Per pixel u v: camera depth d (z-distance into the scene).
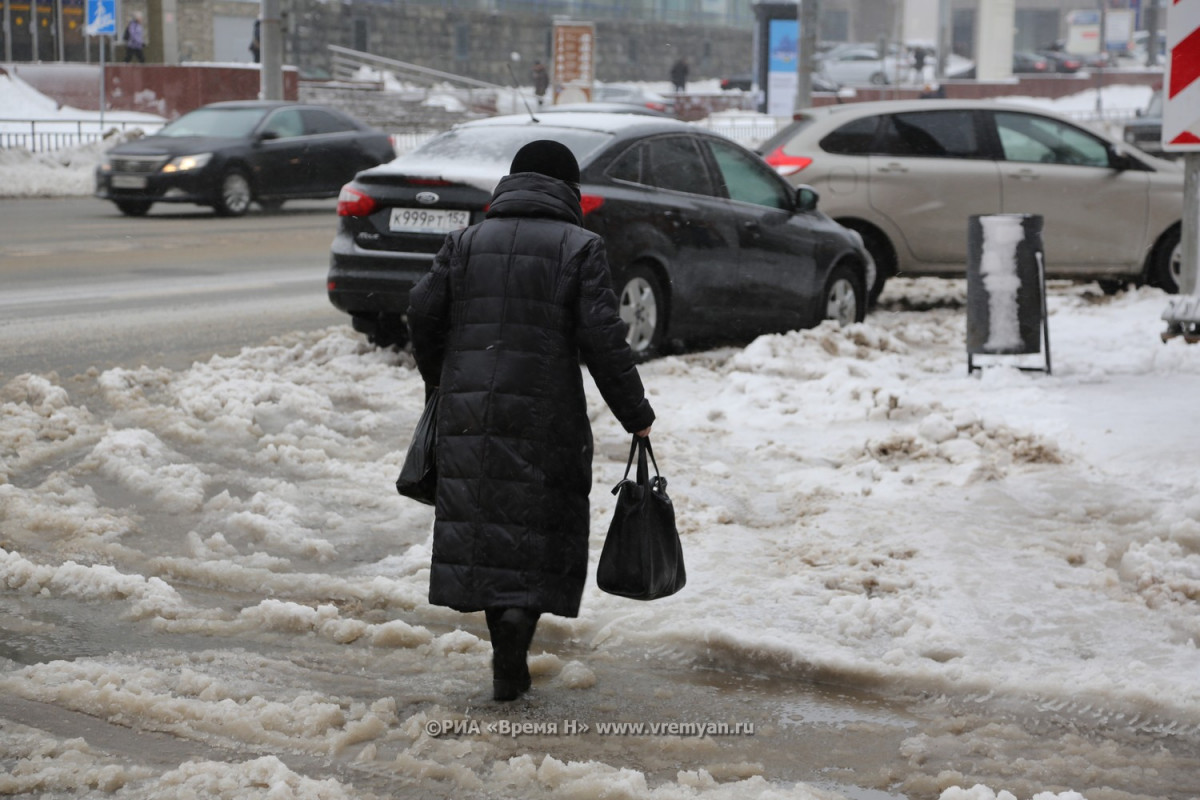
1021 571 13.68
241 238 47.19
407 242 23.09
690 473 17.53
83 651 11.93
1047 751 10.10
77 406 20.52
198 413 20.05
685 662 11.92
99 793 9.05
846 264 28.33
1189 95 23.67
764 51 107.56
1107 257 33.03
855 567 13.89
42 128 86.12
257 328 28.34
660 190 24.14
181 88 97.06
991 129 32.50
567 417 10.56
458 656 11.91
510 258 10.63
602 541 14.80
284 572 14.09
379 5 153.00
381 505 16.25
